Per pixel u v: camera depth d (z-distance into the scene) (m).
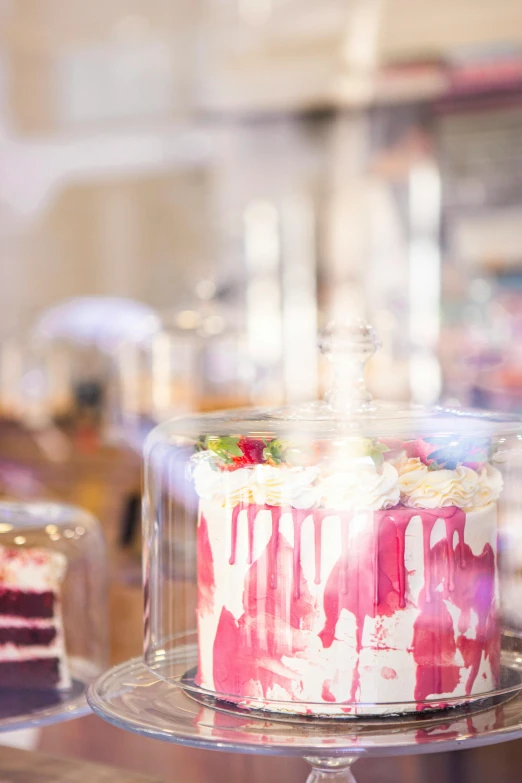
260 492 1.13
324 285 6.57
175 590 1.32
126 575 2.48
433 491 1.12
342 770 1.11
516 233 6.08
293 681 1.11
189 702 1.15
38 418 4.29
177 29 6.12
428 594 1.11
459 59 6.09
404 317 4.80
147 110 7.21
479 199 6.18
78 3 5.67
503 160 6.13
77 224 7.48
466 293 5.45
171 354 4.27
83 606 1.50
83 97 7.23
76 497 3.91
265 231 7.12
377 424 1.17
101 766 1.34
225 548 1.16
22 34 6.29
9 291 7.45
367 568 1.10
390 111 6.54
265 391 4.19
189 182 7.35
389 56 6.22
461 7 5.67
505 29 5.84
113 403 4.26
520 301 5.65
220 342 4.32
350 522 1.10
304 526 1.11
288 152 7.02
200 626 1.20
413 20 5.80
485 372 4.66
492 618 1.18
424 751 0.98
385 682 1.10
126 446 4.10
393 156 6.52
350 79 6.48
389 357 4.43
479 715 1.10
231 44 6.32
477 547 1.15
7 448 4.25
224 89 6.92
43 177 7.47
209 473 1.18
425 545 1.11
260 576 1.13
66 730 1.98
